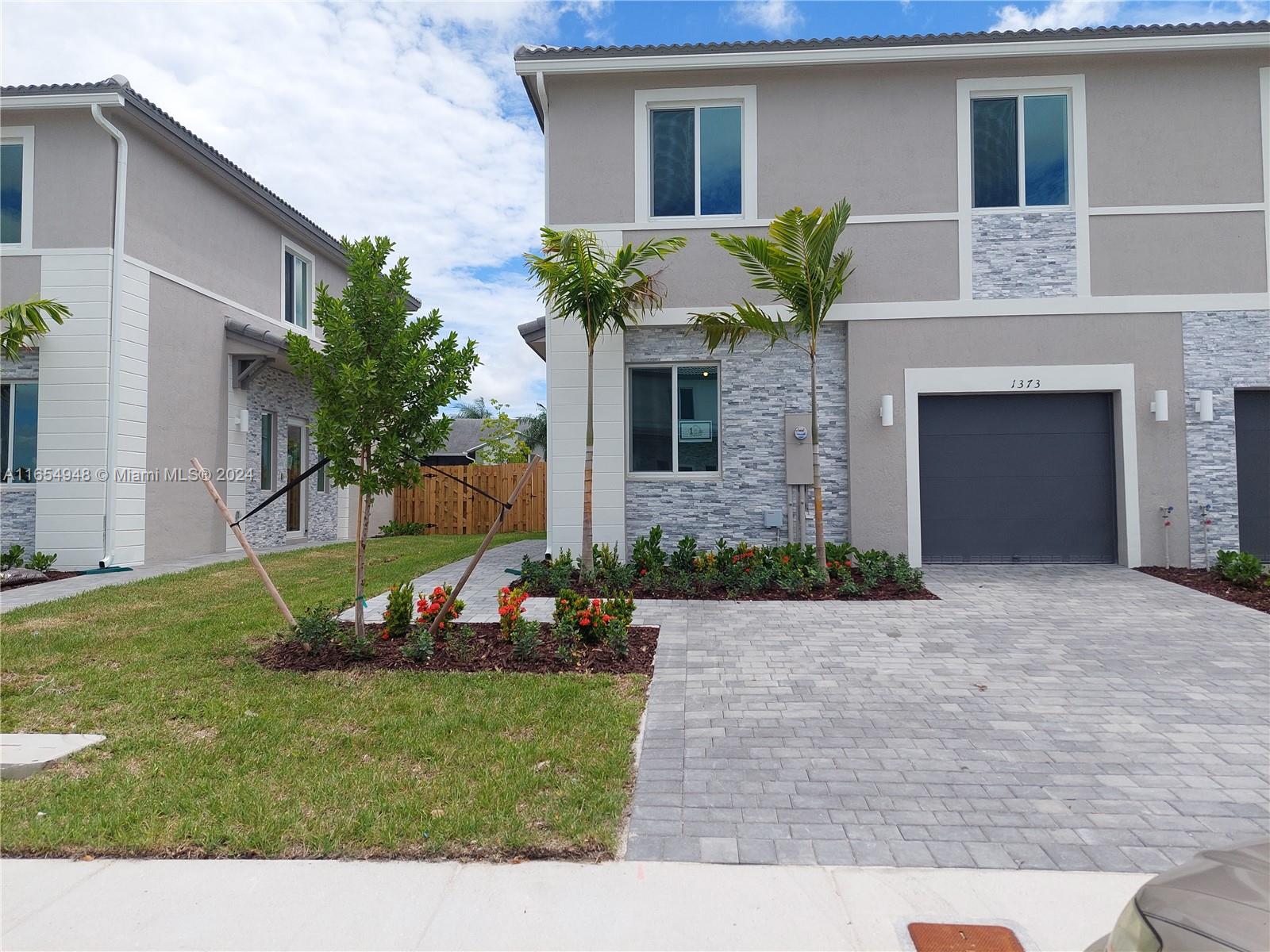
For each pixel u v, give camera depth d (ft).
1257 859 7.55
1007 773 13.78
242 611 26.07
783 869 10.70
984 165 34.96
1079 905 9.80
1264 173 34.01
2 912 9.84
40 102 35.99
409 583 22.40
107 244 36.96
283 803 12.43
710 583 29.35
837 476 35.19
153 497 39.63
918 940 9.12
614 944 9.09
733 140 35.55
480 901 9.96
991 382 34.30
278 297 52.70
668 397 35.60
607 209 35.35
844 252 34.01
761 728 15.96
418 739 14.87
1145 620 24.90
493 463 74.49
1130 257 34.17
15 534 36.88
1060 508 35.14
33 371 37.24
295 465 55.01
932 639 22.82
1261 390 34.42
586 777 13.32
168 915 9.75
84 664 19.93
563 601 22.13
